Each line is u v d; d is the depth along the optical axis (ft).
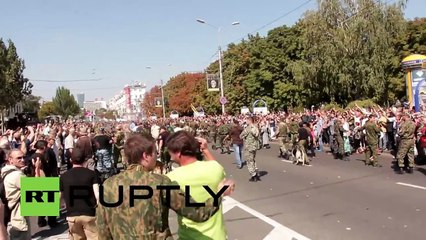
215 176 11.72
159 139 32.55
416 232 23.47
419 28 149.89
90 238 18.42
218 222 11.89
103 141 40.09
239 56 196.03
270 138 107.34
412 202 30.76
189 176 11.41
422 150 50.55
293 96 169.58
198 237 11.48
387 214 27.71
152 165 10.89
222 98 135.23
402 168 45.98
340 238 23.07
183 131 12.35
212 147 91.76
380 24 121.49
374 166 50.72
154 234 10.28
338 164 54.80
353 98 131.13
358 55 123.24
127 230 10.14
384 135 64.59
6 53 161.58
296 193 36.65
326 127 72.23
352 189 37.04
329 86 131.44
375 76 121.80
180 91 267.80
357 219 26.84
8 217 19.36
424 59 81.51
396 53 152.35
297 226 25.99
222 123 88.43
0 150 24.77
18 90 162.71
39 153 29.71
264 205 32.63
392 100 139.64
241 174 50.72
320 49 127.75
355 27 120.88
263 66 178.19
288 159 64.03
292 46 171.01
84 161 18.63
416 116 57.16
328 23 128.26
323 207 30.71
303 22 132.98
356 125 69.00
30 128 47.21
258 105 178.60
